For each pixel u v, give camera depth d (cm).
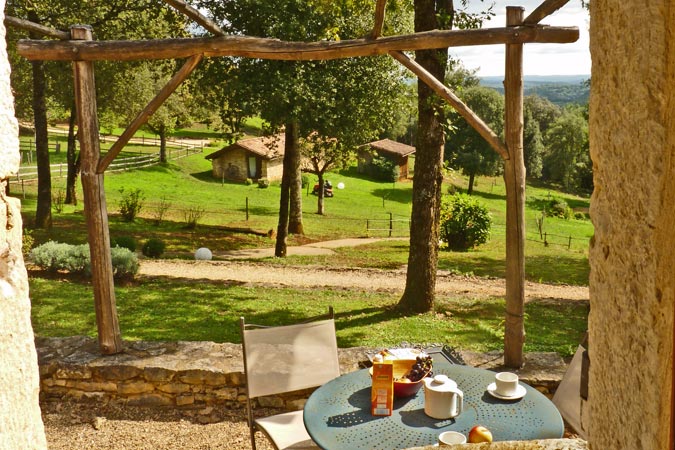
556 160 7138
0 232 111
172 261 1614
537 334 887
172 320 874
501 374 346
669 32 85
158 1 1742
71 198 2759
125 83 2455
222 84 1728
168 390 525
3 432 106
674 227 87
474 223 2316
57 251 1154
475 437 278
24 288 115
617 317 100
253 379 406
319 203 3422
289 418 399
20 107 2847
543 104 9231
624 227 97
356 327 880
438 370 383
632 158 94
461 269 1723
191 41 548
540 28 526
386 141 5756
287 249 2189
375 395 320
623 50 95
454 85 873
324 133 1847
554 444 158
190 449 463
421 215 962
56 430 489
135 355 550
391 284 1354
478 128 548
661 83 86
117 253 1162
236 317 912
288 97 1650
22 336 114
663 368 89
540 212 4791
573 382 391
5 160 108
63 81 2306
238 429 493
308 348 422
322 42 560
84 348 567
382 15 534
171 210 3111
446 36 543
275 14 1594
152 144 5384
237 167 4438
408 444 290
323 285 1274
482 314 995
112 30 1956
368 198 4491
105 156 551
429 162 944
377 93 1819
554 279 1606
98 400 530
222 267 1539
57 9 1811
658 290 89
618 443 102
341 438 296
